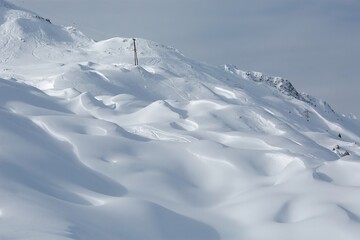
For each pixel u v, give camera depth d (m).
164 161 15.57
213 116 28.14
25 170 12.41
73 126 17.34
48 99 23.38
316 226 11.09
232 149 16.38
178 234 11.20
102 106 25.92
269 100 75.06
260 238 11.18
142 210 11.43
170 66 77.94
